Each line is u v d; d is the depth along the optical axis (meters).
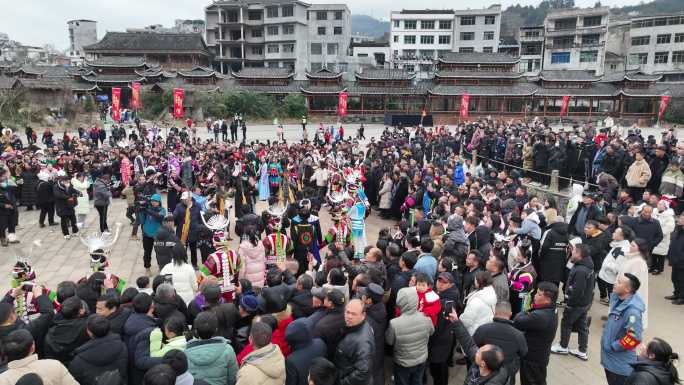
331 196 10.87
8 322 5.09
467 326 6.05
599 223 9.23
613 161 15.81
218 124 38.94
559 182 17.56
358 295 5.66
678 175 13.44
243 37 77.19
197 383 4.43
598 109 61.31
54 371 4.30
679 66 71.88
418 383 5.97
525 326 5.79
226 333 5.59
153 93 55.97
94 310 6.16
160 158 19.48
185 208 10.96
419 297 6.12
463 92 57.62
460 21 78.69
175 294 5.76
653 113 57.97
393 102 60.19
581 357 7.69
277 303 5.51
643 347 4.83
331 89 58.69
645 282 7.45
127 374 5.04
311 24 77.56
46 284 10.48
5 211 12.79
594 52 74.38
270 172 18.47
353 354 4.95
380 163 18.75
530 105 61.78
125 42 69.69
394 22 80.12
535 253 8.82
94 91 57.81
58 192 13.25
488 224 9.85
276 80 60.97
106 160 19.83
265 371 4.41
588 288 7.42
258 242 8.02
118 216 16.55
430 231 8.45
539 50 79.44
